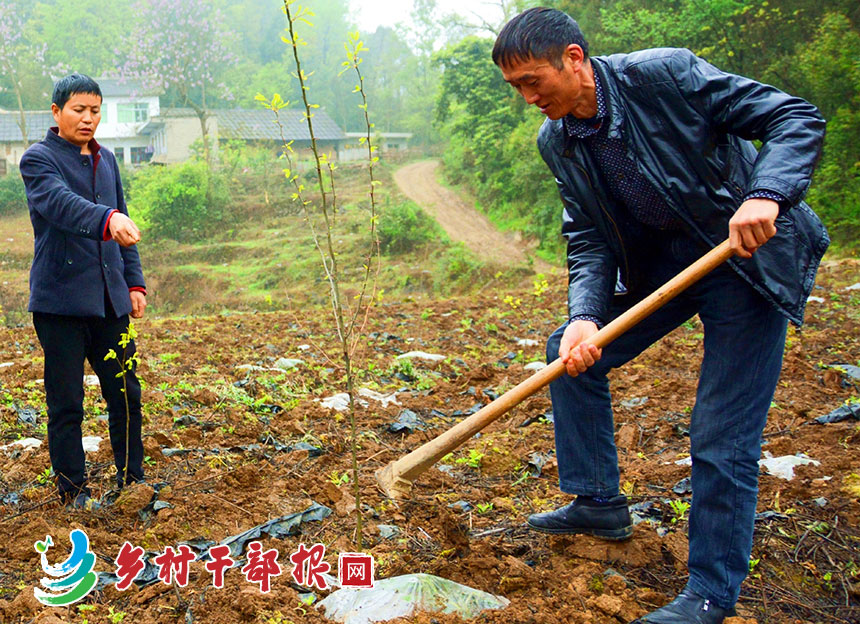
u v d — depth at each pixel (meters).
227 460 4.63
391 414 5.76
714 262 2.64
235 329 10.07
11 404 5.82
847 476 4.05
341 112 78.38
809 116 2.61
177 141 51.44
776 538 3.48
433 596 2.90
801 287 2.77
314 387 6.57
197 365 7.40
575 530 3.38
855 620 2.95
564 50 2.79
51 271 3.78
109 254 3.93
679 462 4.49
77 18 65.06
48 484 4.21
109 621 2.93
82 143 3.94
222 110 54.72
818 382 6.21
